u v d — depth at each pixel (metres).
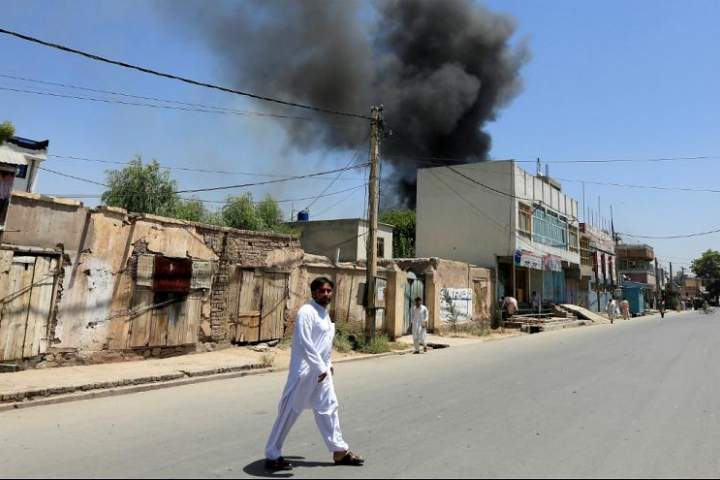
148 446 5.12
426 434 5.57
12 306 8.98
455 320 22.38
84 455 4.80
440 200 29.78
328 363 4.58
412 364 12.34
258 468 4.40
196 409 7.05
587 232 41.97
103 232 10.38
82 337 9.99
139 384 8.74
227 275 12.99
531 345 17.06
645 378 9.62
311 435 5.57
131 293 10.84
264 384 9.38
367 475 4.22
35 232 9.31
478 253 28.16
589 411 6.75
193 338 12.09
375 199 15.31
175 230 11.78
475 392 8.19
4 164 8.73
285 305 14.50
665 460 4.70
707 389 8.45
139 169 24.80
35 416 6.61
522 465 4.51
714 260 88.19
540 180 31.94
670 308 75.06
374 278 15.22
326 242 28.55
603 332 22.97
